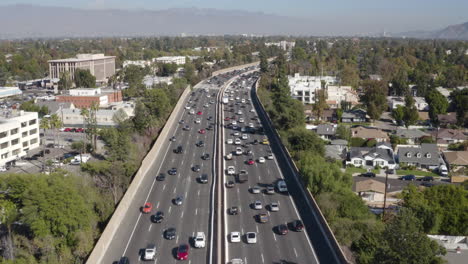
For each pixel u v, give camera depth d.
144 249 52.53
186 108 159.50
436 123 150.62
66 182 60.84
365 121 156.00
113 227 57.28
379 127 147.88
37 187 57.28
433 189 72.56
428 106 167.00
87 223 57.88
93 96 166.50
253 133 121.75
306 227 59.38
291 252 52.16
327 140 123.19
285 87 163.50
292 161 88.56
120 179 73.62
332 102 181.62
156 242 54.56
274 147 105.81
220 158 93.62
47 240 54.66
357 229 58.34
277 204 66.50
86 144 113.38
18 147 107.06
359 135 128.12
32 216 54.81
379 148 111.25
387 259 44.31
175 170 83.00
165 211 64.62
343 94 184.88
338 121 155.50
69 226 56.12
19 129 107.25
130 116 143.62
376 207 79.88
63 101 166.75
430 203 69.69
